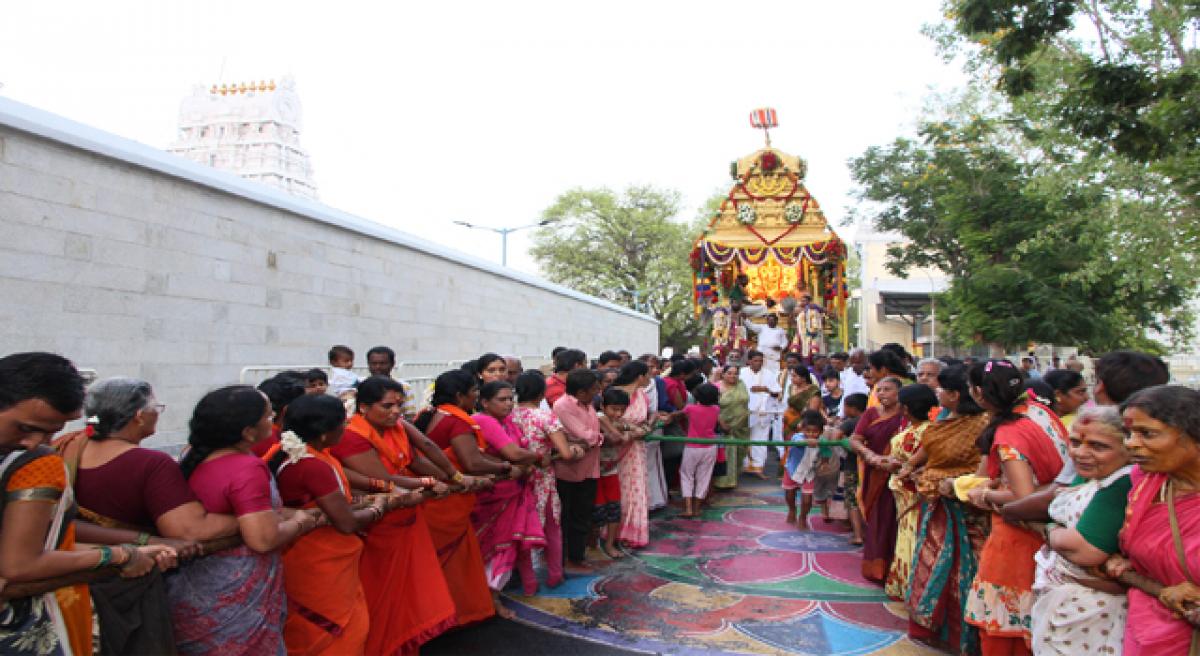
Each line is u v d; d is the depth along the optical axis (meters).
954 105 26.03
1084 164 12.36
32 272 6.30
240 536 3.10
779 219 17.62
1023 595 3.83
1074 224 14.76
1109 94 9.66
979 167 21.25
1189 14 10.12
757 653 4.64
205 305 8.12
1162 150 9.77
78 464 2.96
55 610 2.50
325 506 3.54
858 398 7.41
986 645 3.97
